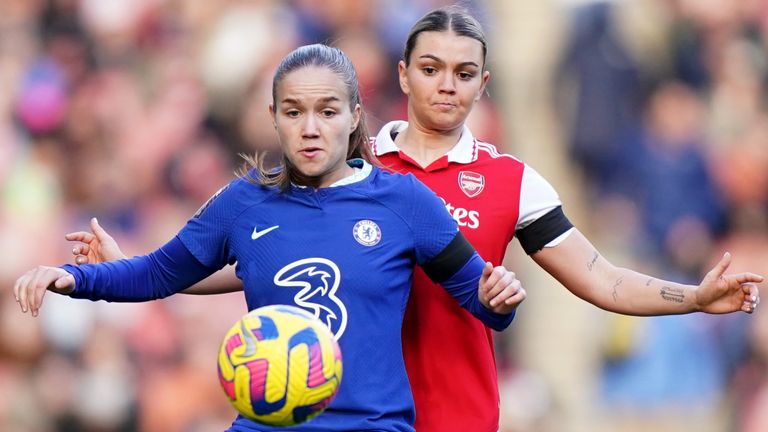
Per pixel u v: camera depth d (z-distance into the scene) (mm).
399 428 15672
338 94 15633
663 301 17156
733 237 42906
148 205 43344
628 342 40438
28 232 42188
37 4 46281
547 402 39625
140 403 39219
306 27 44312
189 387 39281
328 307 15602
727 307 16844
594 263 17766
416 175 17797
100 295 16328
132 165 43719
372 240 15859
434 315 17656
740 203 43031
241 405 14430
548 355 40656
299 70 15617
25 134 44344
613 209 42969
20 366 39500
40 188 43344
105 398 39125
